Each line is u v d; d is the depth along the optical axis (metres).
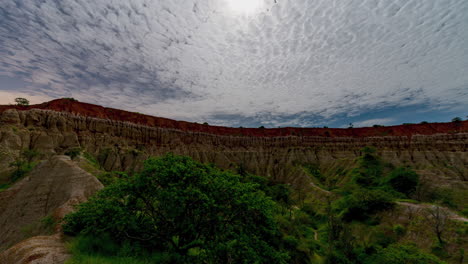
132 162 56.88
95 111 69.44
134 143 66.31
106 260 8.88
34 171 20.56
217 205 11.71
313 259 26.31
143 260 10.05
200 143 82.69
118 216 11.19
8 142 44.31
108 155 56.06
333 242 30.17
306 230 37.66
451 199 39.69
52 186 18.52
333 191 54.41
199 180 12.16
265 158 84.00
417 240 26.30
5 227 16.42
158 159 13.11
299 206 53.69
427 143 75.50
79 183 18.70
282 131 100.06
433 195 42.69
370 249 27.86
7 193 20.80
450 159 62.34
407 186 45.50
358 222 34.97
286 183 70.44
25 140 47.41
